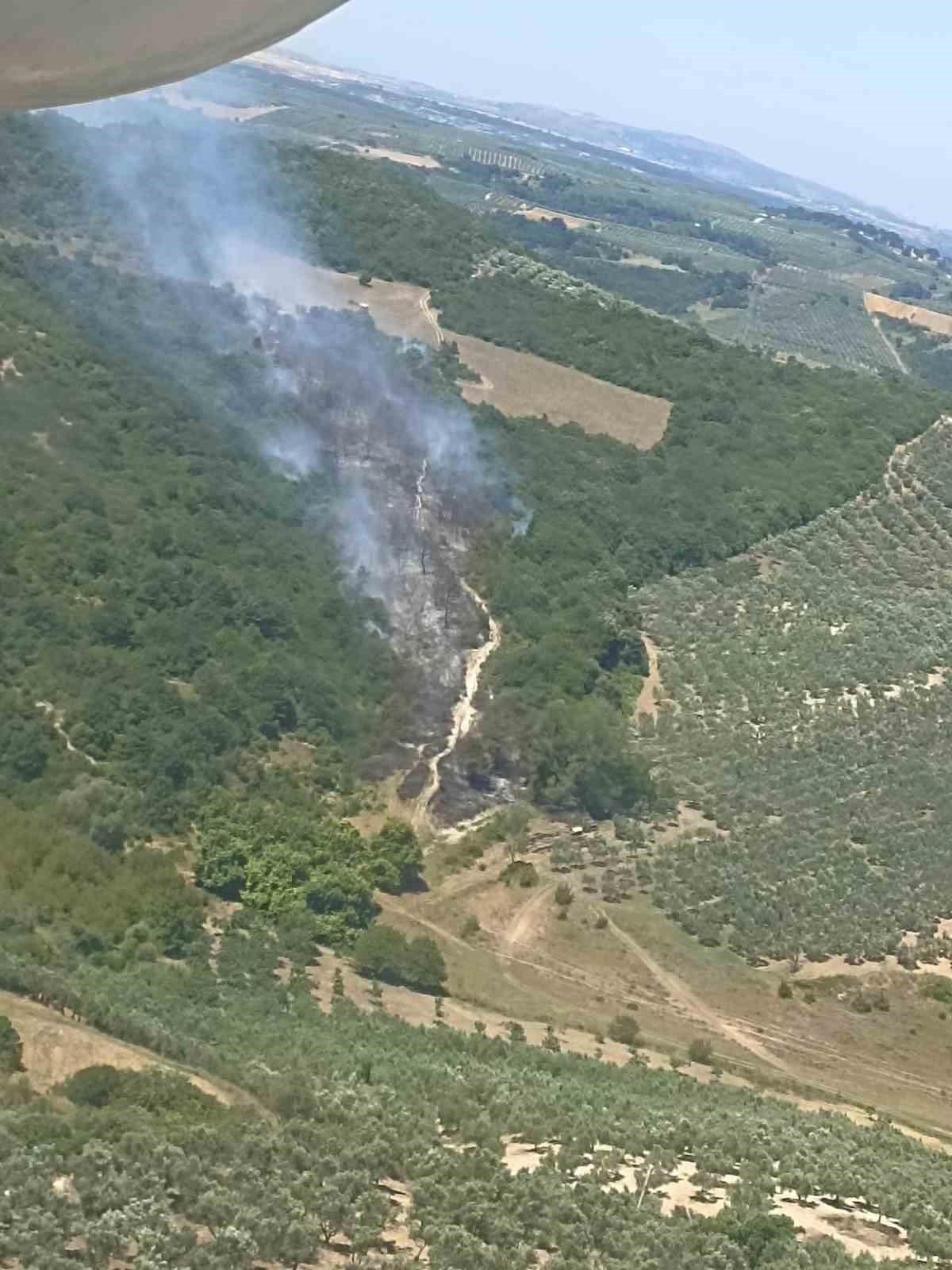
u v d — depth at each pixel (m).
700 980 76.62
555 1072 60.75
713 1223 42.34
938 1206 47.88
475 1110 50.47
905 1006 75.88
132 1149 41.09
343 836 80.56
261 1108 47.91
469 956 76.12
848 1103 66.62
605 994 74.69
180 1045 52.00
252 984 65.19
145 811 78.88
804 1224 45.00
